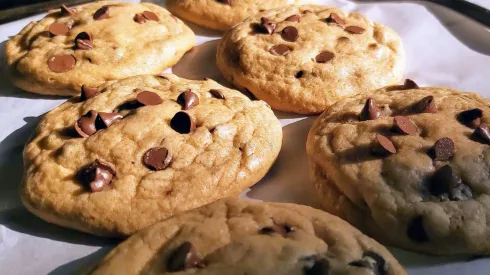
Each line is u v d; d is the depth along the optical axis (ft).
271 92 0.79
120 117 0.71
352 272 0.51
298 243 0.54
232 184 0.65
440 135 0.64
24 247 0.63
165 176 0.64
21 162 0.74
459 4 0.95
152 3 1.01
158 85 0.78
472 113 0.66
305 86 0.79
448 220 0.58
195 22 0.97
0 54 0.91
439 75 0.84
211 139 0.68
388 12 0.97
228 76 0.84
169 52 0.87
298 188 0.69
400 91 0.75
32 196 0.65
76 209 0.63
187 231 0.56
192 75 0.87
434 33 0.92
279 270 0.52
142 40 0.87
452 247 0.59
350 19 0.89
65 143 0.68
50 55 0.84
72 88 0.83
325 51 0.82
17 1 1.01
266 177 0.70
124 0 1.01
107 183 0.64
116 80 0.80
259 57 0.81
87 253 0.63
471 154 0.62
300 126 0.78
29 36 0.89
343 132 0.67
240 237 0.55
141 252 0.55
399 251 0.61
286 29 0.84
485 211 0.59
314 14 0.90
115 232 0.63
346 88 0.79
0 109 0.82
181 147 0.67
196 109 0.72
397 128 0.65
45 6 1.00
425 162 0.62
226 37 0.87
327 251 0.54
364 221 0.62
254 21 0.89
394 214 0.60
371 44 0.84
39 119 0.80
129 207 0.63
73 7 0.94
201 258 0.53
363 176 0.62
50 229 0.65
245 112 0.72
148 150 0.67
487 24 0.92
